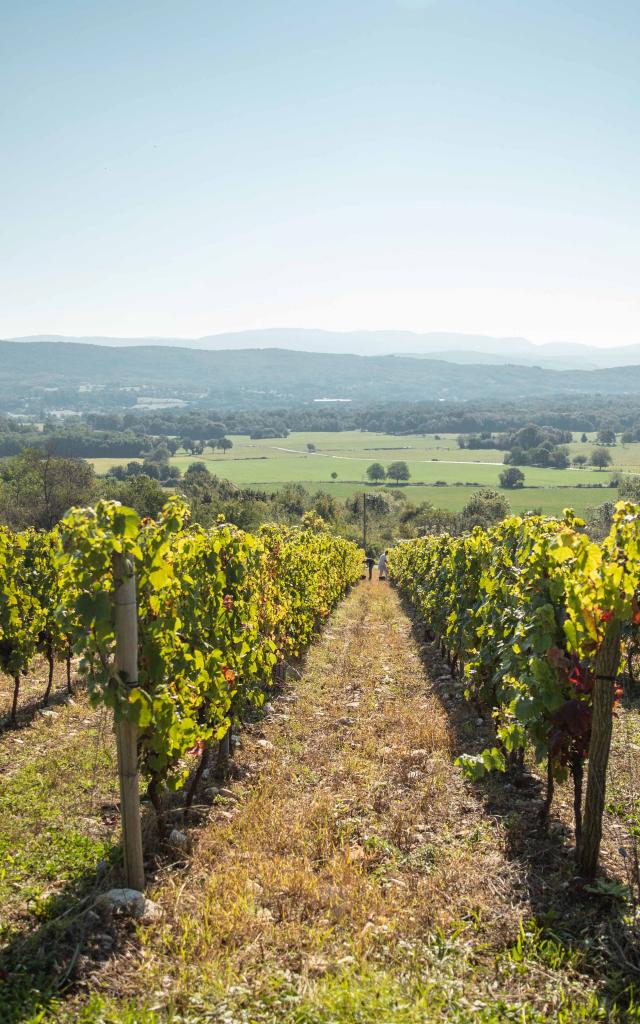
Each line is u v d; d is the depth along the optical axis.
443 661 15.08
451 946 4.64
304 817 6.62
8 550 10.01
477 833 6.39
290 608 12.87
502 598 8.75
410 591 25.55
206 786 7.61
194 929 4.76
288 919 4.96
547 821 6.57
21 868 5.57
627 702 10.67
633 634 10.41
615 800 6.94
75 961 4.40
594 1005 4.11
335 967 4.41
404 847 6.16
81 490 63.09
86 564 5.04
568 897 5.25
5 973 4.26
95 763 7.96
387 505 91.00
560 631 6.38
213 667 7.05
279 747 8.96
